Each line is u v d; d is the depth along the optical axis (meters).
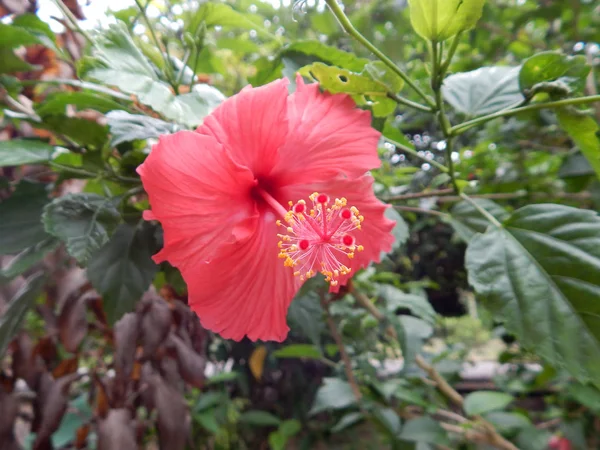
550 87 0.16
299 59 0.20
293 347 0.32
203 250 0.15
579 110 0.16
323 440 0.43
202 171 0.14
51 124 0.18
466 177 0.36
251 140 0.15
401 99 0.17
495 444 0.30
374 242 0.17
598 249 0.15
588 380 0.14
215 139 0.14
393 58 0.28
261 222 0.16
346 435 0.42
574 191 0.30
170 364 0.28
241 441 0.45
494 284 0.16
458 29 0.15
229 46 0.28
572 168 0.28
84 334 0.24
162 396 0.27
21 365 0.27
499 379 0.42
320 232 0.16
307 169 0.16
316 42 0.20
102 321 0.25
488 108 0.20
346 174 0.16
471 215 0.24
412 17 0.15
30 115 0.19
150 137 0.16
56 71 0.27
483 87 0.21
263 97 0.14
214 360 0.42
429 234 0.43
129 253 0.18
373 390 0.33
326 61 0.20
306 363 0.44
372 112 0.18
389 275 0.34
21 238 0.18
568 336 0.15
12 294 0.25
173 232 0.14
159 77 0.21
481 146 0.37
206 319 0.15
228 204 0.15
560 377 0.32
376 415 0.30
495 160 0.39
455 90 0.22
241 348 0.41
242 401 0.46
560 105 0.16
